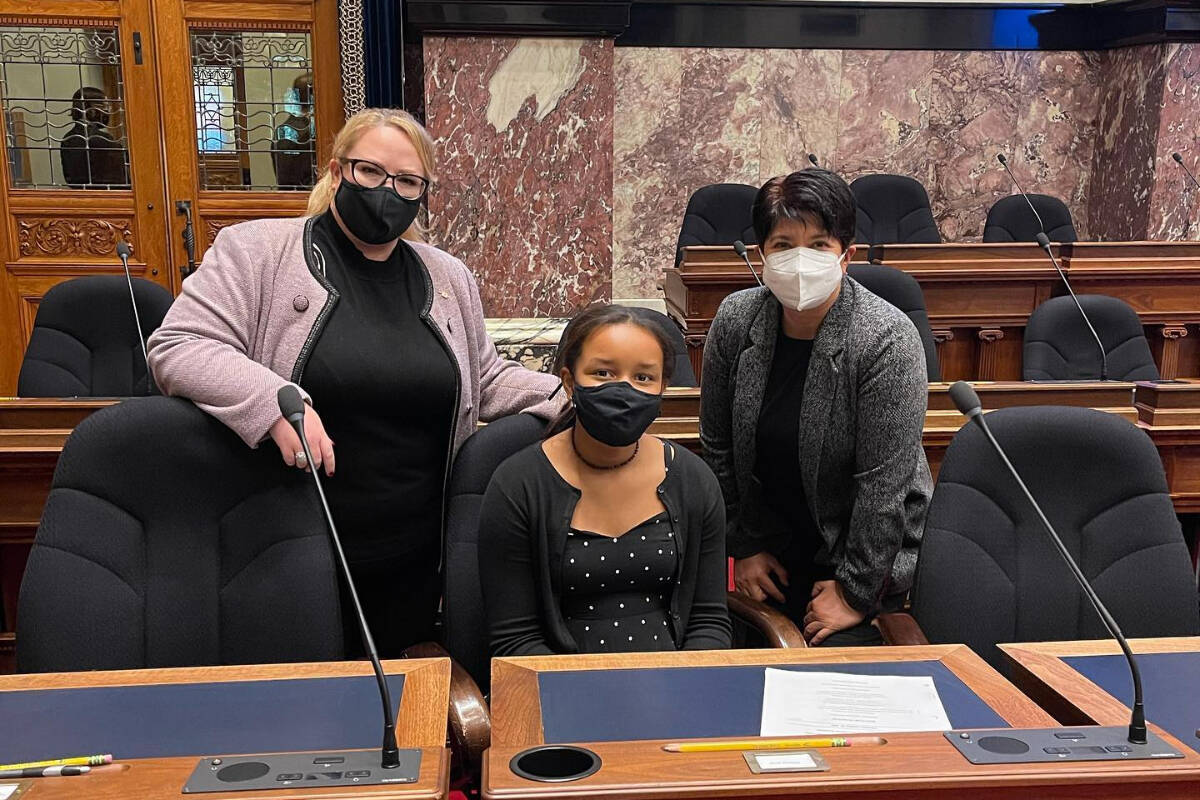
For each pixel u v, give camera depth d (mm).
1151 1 6012
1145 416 2625
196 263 5359
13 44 5379
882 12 6277
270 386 1693
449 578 1850
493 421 2096
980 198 6645
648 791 1129
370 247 1972
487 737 1525
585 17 5500
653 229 6379
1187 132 6184
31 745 1232
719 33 6176
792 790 1142
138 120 5520
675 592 1758
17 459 2408
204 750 1222
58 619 1615
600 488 1721
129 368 3240
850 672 1473
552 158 5684
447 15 5402
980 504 1864
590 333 1684
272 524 1735
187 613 1701
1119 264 4141
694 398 2592
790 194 1894
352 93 5488
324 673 1439
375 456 1935
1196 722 1350
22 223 5555
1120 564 1858
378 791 1106
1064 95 6602
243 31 5516
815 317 2012
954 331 4211
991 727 1313
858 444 1989
